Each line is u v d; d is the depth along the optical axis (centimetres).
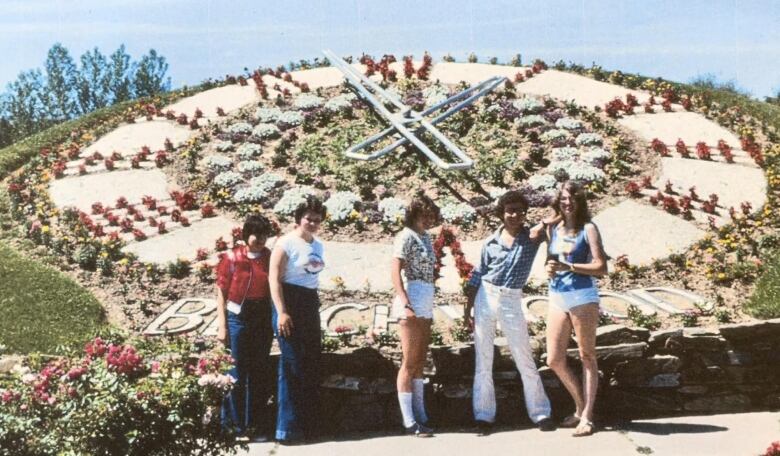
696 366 794
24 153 1838
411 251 707
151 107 2016
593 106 1883
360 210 1387
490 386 732
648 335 797
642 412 779
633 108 1869
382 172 1537
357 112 1848
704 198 1400
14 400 534
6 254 1207
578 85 2036
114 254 1216
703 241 1204
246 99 2025
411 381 721
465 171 1512
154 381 555
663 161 1570
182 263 1159
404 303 697
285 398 711
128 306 1045
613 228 1290
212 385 566
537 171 1534
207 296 1082
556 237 716
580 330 692
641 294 1045
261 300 729
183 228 1341
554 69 2200
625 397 779
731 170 1521
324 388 775
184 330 958
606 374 782
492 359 732
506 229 727
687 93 1998
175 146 1734
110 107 2217
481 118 1780
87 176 1609
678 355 796
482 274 736
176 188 1535
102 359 576
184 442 559
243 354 723
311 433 728
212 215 1402
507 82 1988
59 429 529
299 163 1612
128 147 1764
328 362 779
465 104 1661
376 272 1154
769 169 1498
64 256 1220
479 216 1353
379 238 1290
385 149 1490
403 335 704
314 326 723
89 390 543
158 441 547
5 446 511
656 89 2034
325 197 1428
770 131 1725
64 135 1986
